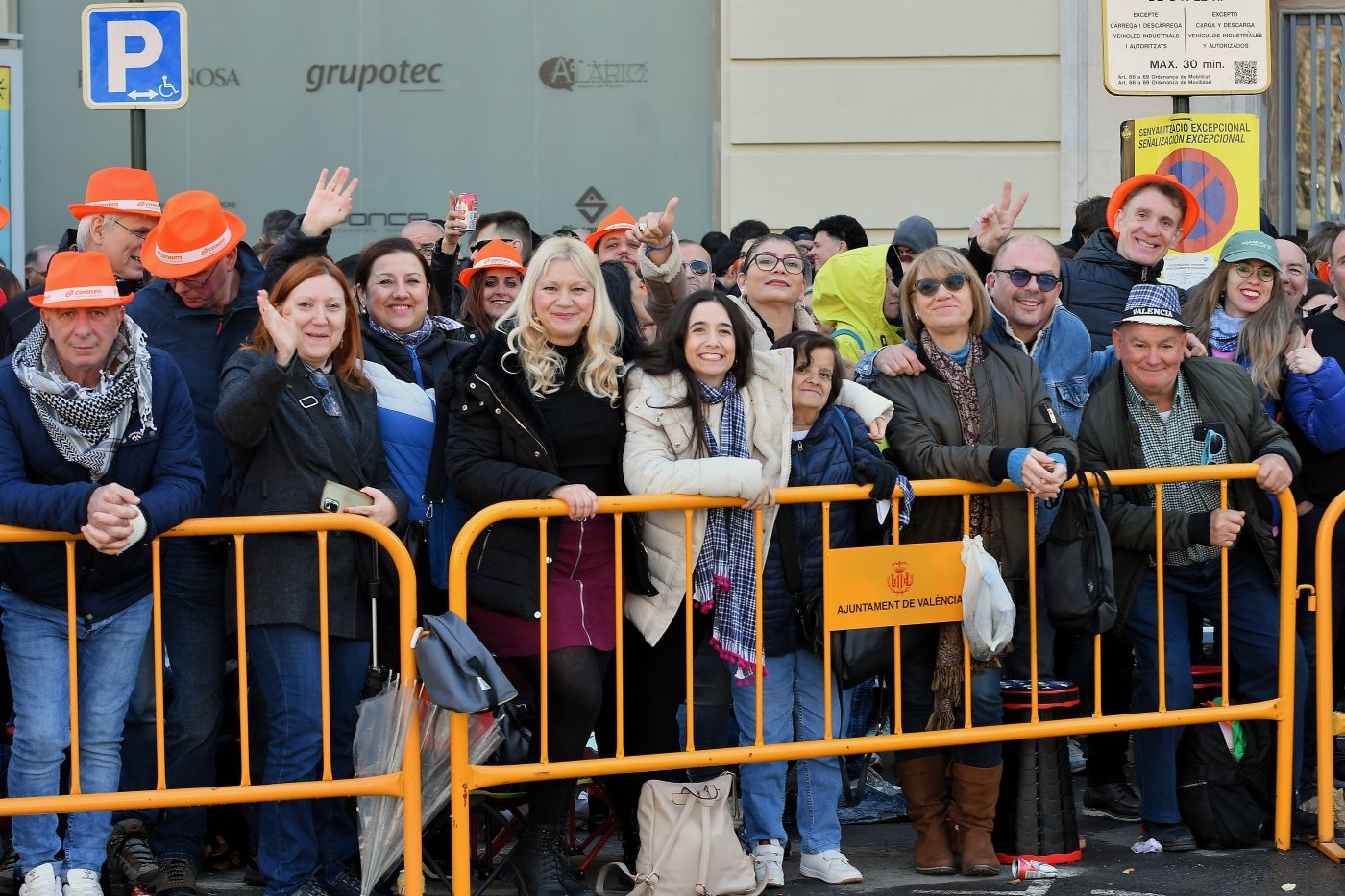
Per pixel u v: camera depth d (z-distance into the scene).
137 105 7.22
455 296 7.94
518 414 5.30
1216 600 6.11
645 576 5.43
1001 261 6.41
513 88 11.54
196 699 5.52
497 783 5.23
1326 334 6.82
